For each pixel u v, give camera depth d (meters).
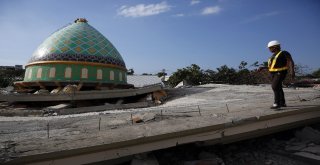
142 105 14.38
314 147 5.55
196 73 33.53
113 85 22.05
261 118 5.48
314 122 7.07
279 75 6.19
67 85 19.44
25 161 3.32
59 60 21.17
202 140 4.81
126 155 4.07
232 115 5.74
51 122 6.24
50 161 3.49
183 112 6.64
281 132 6.72
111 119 6.14
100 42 23.42
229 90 15.88
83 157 3.72
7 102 16.27
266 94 12.38
